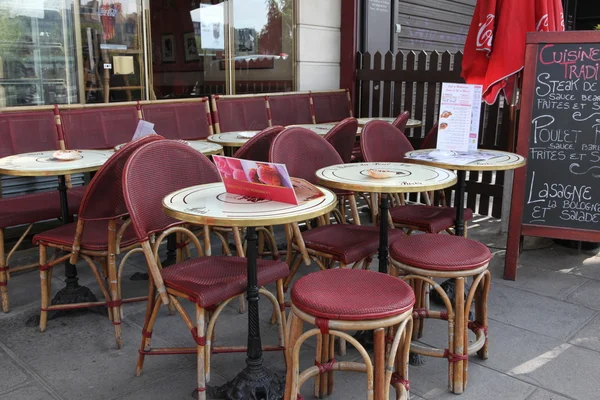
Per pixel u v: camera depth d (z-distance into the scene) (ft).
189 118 15.56
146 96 16.34
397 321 5.82
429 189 7.63
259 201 6.79
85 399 7.47
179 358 8.59
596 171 11.33
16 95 13.71
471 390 7.70
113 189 8.18
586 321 9.82
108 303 8.89
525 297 10.85
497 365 8.35
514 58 12.54
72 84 14.70
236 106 16.65
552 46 11.30
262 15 18.72
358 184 7.71
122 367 8.30
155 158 7.64
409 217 10.46
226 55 18.12
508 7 12.53
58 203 11.26
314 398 7.50
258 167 6.59
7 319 9.89
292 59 19.54
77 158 10.23
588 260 13.04
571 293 11.07
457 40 26.22
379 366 5.89
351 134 11.51
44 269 9.34
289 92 18.35
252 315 7.13
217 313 7.14
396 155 11.35
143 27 15.93
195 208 6.42
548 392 7.64
